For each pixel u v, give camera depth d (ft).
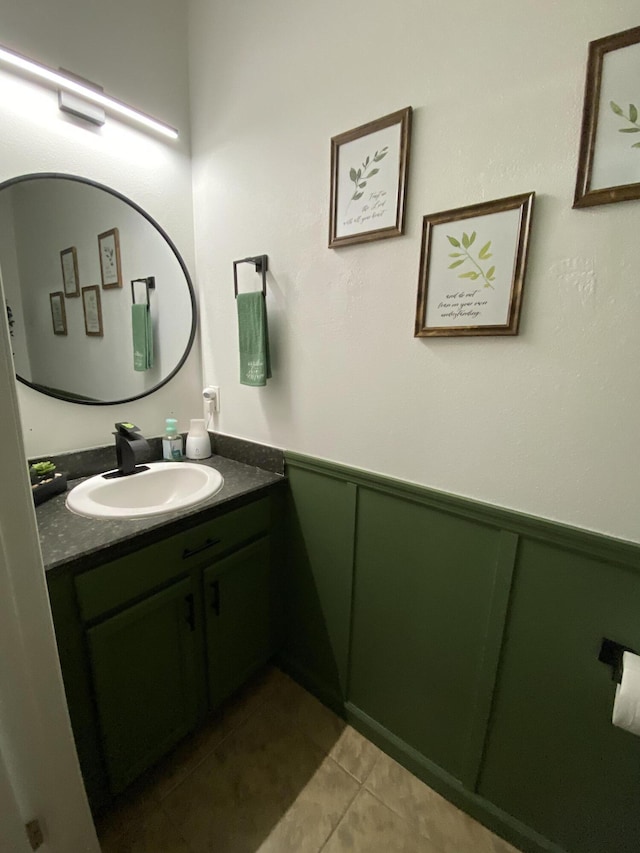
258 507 4.35
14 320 3.76
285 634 5.17
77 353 4.27
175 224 4.90
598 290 2.45
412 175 3.07
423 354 3.27
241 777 3.93
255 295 4.15
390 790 3.85
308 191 3.76
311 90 3.57
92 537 3.06
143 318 4.78
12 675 2.29
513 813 3.45
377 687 4.23
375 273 3.43
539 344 2.71
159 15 4.37
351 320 3.67
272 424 4.66
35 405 4.01
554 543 2.85
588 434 2.63
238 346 4.83
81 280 4.21
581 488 2.71
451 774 3.78
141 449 4.19
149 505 4.52
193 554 3.68
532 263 2.64
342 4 3.24
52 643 2.44
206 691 4.15
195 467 4.75
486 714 3.42
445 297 3.03
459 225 2.88
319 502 4.34
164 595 3.47
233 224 4.55
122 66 4.14
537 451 2.85
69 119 3.86
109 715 3.22
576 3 2.27
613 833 2.99
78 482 4.19
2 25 3.34
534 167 2.55
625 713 2.29
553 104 2.43
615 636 2.74
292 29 3.61
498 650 3.26
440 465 3.35
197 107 4.71
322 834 3.48
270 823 3.55
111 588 3.07
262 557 4.54
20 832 2.39
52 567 2.67
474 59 2.67
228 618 4.23
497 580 3.17
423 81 2.91
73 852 2.80
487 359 2.95
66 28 3.70
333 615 4.49
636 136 2.20
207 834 3.46
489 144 2.69
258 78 3.98
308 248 3.86
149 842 3.39
